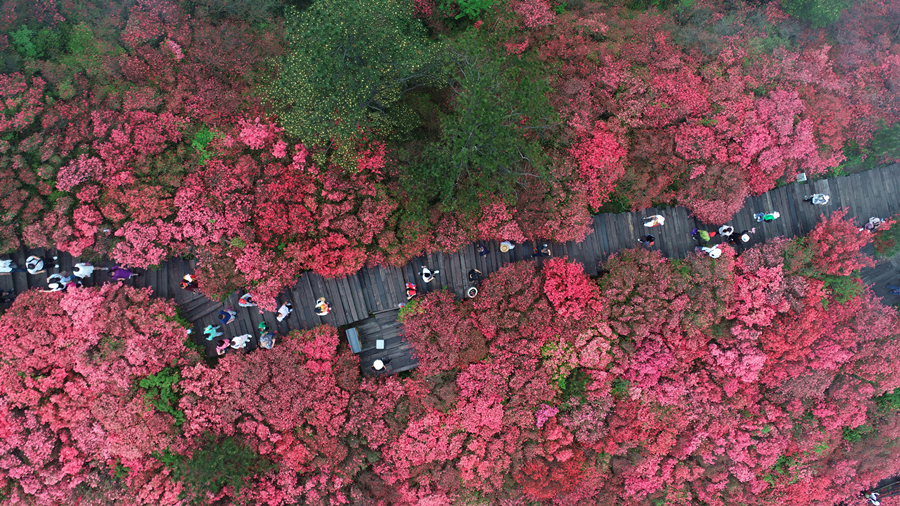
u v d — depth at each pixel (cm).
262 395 2616
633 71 2961
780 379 2919
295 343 2675
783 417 2939
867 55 3303
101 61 2664
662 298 2797
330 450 2662
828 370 2933
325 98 2417
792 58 3070
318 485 2667
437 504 2748
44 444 2433
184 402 2553
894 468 3044
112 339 2495
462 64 2480
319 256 2656
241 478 2525
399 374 2858
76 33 2688
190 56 2772
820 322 2845
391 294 2848
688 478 2945
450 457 2772
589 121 2881
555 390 2800
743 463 2975
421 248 2759
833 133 3005
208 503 2492
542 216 2783
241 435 2631
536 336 2758
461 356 2722
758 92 3061
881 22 3469
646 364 2781
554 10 3084
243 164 2642
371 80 2436
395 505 2734
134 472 2520
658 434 2900
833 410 2961
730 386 2873
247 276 2619
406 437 2722
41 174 2462
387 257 2775
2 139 2466
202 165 2653
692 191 2912
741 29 3184
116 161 2553
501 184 2541
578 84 2814
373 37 2442
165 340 2561
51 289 2500
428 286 2869
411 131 2864
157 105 2664
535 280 2744
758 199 3089
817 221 3120
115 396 2519
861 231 2989
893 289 3209
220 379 2622
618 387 2823
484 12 3072
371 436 2689
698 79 2969
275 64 2739
